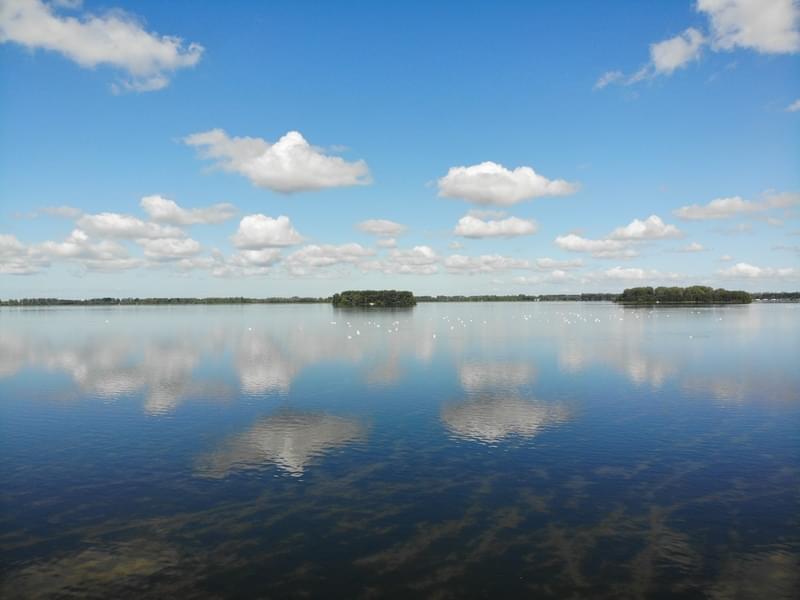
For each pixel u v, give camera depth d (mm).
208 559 16344
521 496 20766
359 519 18844
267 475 23156
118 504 20312
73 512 19656
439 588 14758
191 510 19719
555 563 16000
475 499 20500
